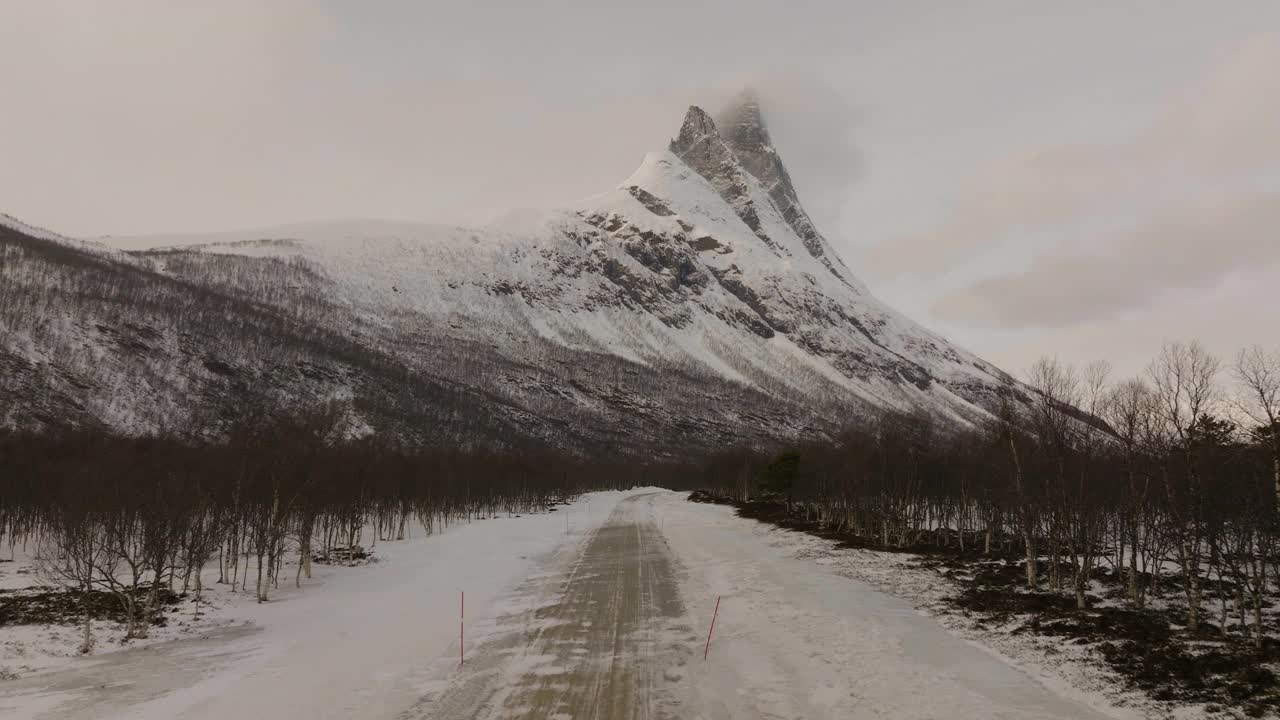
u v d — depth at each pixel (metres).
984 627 23.23
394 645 21.41
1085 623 23.23
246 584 35.62
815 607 26.20
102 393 120.31
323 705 15.81
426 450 121.06
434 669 18.58
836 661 19.05
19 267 165.62
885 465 56.88
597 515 83.94
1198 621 23.91
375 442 112.69
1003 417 36.47
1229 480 24.02
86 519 31.42
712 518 76.81
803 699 15.96
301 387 161.88
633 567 38.09
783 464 78.75
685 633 22.58
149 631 24.64
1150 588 30.17
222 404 134.38
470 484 91.62
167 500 31.52
